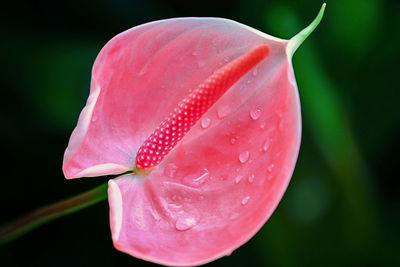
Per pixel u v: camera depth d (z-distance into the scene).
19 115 0.57
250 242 0.56
